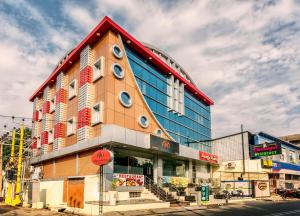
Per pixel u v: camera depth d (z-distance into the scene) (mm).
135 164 26016
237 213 18125
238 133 43094
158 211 19000
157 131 29750
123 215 17094
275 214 17406
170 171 31516
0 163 36469
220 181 37844
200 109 43562
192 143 38688
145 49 30141
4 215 19547
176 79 36250
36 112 39156
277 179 44281
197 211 19562
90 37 26953
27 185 28344
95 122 24500
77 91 29078
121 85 26078
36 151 36781
